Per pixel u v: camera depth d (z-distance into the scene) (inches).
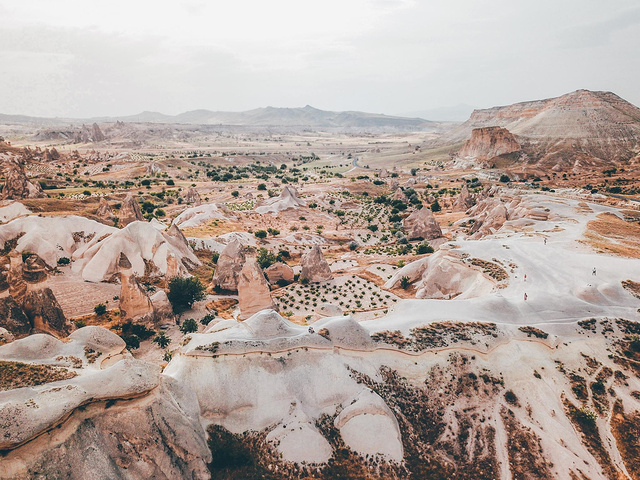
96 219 3703.3
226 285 3034.0
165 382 1336.1
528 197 4456.2
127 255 3056.1
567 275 2346.2
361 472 1295.5
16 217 3479.3
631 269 2330.2
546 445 1401.3
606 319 1850.4
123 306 2324.1
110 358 1450.5
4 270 1975.9
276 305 2561.5
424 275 2891.2
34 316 2007.9
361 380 1519.4
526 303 1972.2
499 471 1352.1
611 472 1327.5
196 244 3885.3
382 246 4589.1
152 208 5629.9
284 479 1253.7
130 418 1180.5
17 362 1234.0
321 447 1320.1
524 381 1595.7
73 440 1080.8
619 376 1619.1
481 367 1625.2
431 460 1371.8
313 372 1503.4
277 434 1330.0
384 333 1694.1
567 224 3454.7
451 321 1791.3
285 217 5856.3
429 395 1546.5
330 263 3774.6
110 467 1115.3
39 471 1006.4
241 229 4886.8
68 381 1181.7
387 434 1365.7
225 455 1289.4
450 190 7372.1
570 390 1569.9
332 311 2320.4
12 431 978.1
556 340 1717.5
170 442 1211.2
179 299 2682.1
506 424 1473.9
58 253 3112.7
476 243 2896.2
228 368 1444.4
